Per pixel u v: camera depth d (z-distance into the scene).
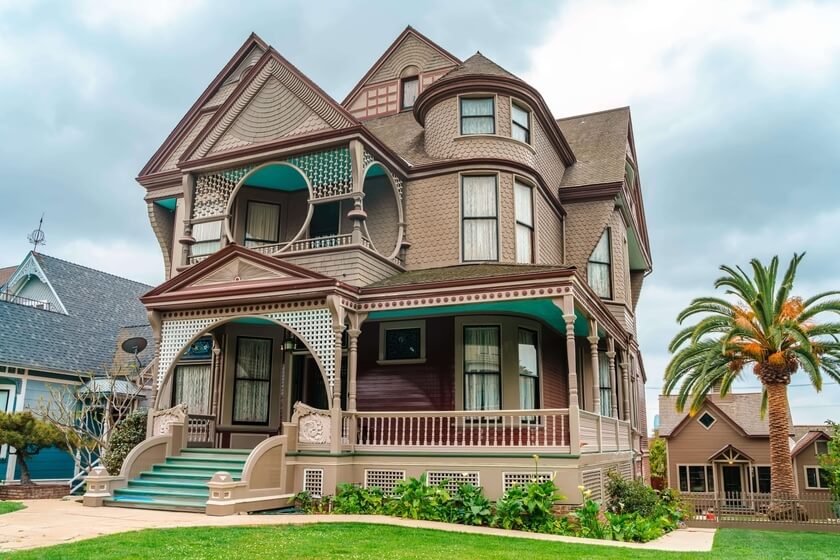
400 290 13.46
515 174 17.05
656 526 14.16
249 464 12.03
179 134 20.38
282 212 18.05
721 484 39.31
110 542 7.96
